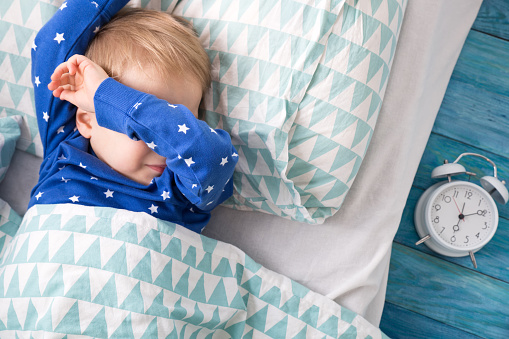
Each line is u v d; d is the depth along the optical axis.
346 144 0.87
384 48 0.87
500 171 1.23
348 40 0.83
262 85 0.85
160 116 0.71
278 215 1.01
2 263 0.85
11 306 0.77
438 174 1.14
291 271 0.99
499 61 1.25
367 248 0.99
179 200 0.87
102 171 0.83
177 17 0.88
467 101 1.25
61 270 0.76
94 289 0.75
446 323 1.21
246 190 0.98
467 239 1.14
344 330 0.92
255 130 0.87
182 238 0.84
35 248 0.78
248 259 0.93
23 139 1.02
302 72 0.83
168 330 0.78
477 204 1.15
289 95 0.84
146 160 0.82
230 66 0.86
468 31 1.19
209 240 0.90
